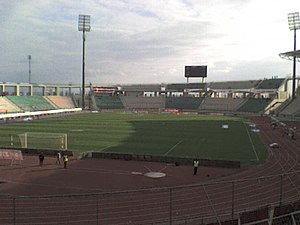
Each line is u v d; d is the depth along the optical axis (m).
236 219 17.73
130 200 22.59
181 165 34.31
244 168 33.03
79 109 121.75
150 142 49.41
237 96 137.38
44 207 21.11
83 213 20.17
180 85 149.50
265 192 24.33
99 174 30.31
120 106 135.00
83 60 122.75
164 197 23.28
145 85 151.25
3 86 112.44
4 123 76.06
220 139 53.00
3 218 19.38
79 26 118.75
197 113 117.50
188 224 18.16
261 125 76.56
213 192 24.44
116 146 45.78
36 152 39.28
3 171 31.02
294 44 102.19
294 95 108.38
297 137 56.38
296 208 19.27
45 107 115.38
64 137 53.09
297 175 28.89
